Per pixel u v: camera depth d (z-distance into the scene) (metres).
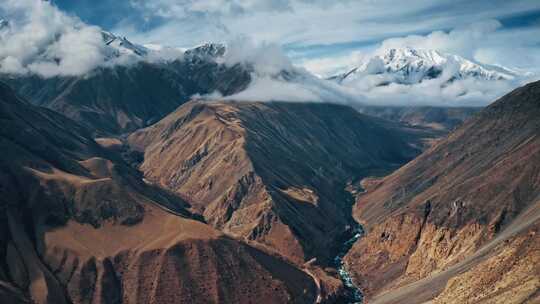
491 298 141.62
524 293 132.88
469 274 165.00
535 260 143.62
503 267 152.25
